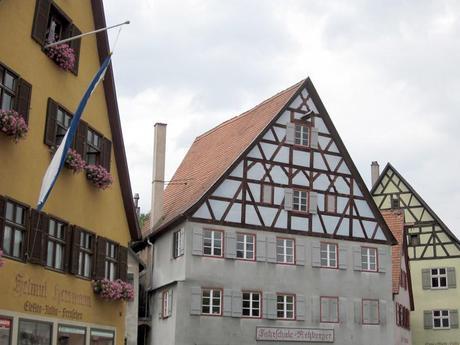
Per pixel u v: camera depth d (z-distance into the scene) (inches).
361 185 1259.8
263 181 1165.1
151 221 1245.7
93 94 716.7
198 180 1249.4
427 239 1631.4
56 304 619.2
